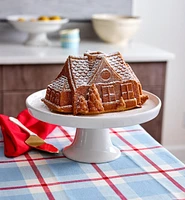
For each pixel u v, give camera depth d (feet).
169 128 8.96
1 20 7.99
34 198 3.65
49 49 7.32
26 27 7.39
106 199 3.65
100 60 4.15
